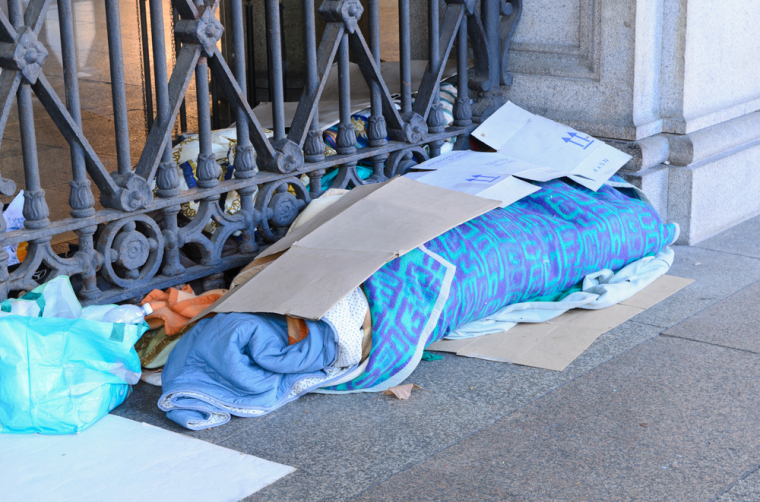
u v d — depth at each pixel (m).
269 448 2.66
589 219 3.92
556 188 4.10
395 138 4.36
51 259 3.13
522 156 4.56
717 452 2.55
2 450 2.65
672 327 3.57
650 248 4.20
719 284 4.10
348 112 4.07
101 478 2.47
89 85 8.50
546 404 2.91
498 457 2.56
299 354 2.91
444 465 2.53
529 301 3.76
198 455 2.60
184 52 3.43
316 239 3.29
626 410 2.85
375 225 3.32
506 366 3.24
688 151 4.67
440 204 3.49
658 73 4.71
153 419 2.90
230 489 2.40
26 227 3.05
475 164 4.19
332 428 2.79
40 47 2.95
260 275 3.14
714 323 3.61
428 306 3.14
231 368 2.83
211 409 2.80
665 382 3.06
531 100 5.00
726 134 4.89
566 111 4.86
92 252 3.25
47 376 2.76
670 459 2.52
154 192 3.55
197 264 3.75
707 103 4.88
